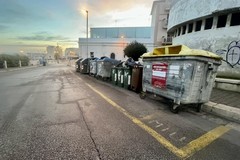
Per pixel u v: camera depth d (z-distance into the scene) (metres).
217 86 7.48
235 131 3.41
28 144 2.64
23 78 11.73
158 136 3.04
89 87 8.18
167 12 34.16
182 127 3.50
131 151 2.51
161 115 4.22
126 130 3.24
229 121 3.98
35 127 3.29
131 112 4.38
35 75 14.02
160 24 34.94
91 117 3.92
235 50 9.24
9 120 3.65
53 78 11.96
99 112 4.30
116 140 2.83
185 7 13.20
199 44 11.91
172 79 4.48
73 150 2.49
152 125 3.55
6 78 11.62
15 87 7.94
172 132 3.23
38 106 4.76
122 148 2.59
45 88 7.72
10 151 2.44
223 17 10.23
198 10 11.37
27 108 4.55
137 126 3.46
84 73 15.84
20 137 2.87
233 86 6.88
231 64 9.40
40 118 3.79
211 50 10.77
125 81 7.90
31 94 6.38
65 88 7.78
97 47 40.91
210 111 4.62
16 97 5.86
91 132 3.11
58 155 2.36
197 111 4.65
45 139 2.81
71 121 3.64
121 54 40.03
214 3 9.82
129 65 7.85
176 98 4.36
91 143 2.71
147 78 5.57
